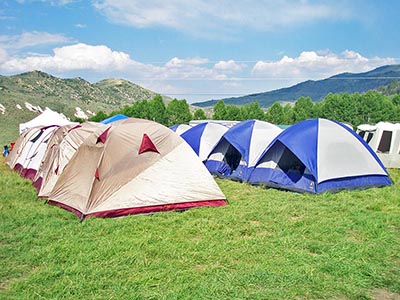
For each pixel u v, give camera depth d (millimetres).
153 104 60188
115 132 8062
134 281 4520
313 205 8438
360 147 10586
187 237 6246
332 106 71312
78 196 7676
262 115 66250
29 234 6230
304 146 10070
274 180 10492
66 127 10531
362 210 7949
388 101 71375
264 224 6969
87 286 4398
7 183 11062
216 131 14133
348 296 4309
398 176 12734
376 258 5340
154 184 7844
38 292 4277
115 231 6422
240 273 4801
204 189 8219
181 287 4379
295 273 4773
